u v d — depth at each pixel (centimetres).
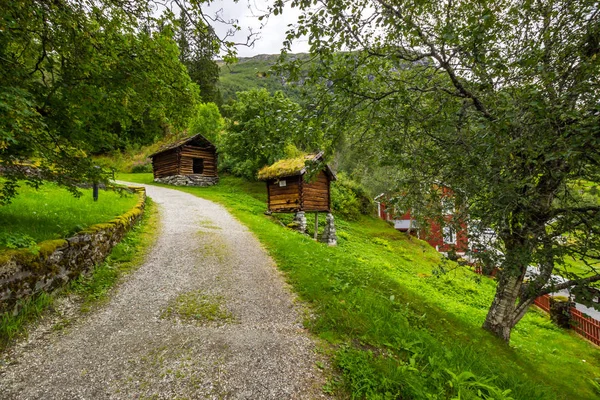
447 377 359
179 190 2092
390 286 670
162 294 518
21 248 406
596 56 323
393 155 432
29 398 269
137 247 755
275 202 1491
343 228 1800
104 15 518
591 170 349
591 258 381
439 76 422
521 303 607
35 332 370
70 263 493
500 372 421
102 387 291
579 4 342
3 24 404
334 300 529
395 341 429
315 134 395
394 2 310
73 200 896
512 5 384
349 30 309
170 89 611
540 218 401
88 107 488
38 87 466
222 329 418
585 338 923
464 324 596
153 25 517
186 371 322
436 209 414
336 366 354
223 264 700
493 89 331
